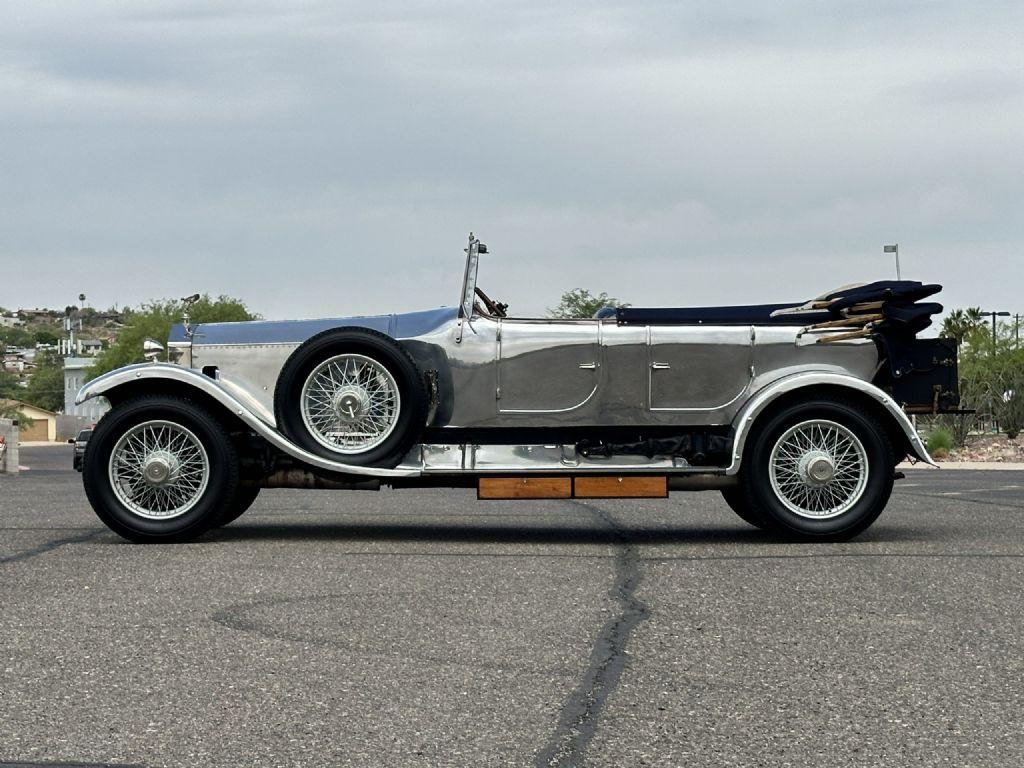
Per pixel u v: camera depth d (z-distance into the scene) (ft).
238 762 13.05
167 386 31.17
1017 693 15.80
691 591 23.20
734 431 30.55
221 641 18.71
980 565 26.55
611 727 14.32
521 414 31.35
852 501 30.60
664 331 31.40
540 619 20.44
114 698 15.51
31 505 45.70
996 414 112.68
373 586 23.66
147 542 30.45
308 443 30.48
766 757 13.24
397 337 31.60
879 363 31.71
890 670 17.01
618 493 30.66
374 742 13.74
